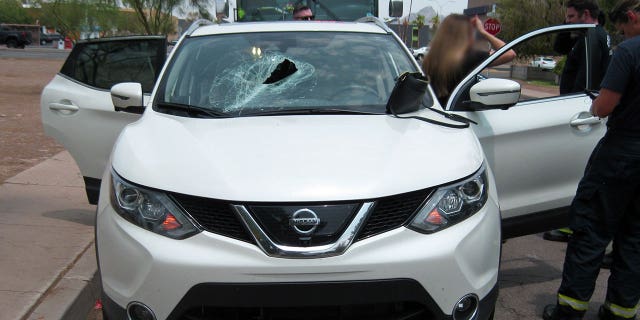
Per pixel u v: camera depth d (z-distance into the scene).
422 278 2.55
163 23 20.09
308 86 3.68
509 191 3.93
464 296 2.64
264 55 3.89
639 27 3.43
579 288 3.49
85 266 4.20
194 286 2.52
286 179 2.62
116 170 2.88
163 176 2.72
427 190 2.68
